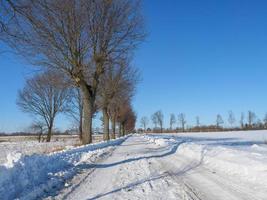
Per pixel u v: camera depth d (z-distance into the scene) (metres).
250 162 12.14
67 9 21.70
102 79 39.38
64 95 64.00
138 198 8.37
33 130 67.44
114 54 25.27
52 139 72.75
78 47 23.47
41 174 11.35
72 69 23.92
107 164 16.06
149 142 39.94
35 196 8.84
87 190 9.62
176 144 27.98
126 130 116.56
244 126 127.75
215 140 46.84
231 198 7.96
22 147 42.09
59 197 8.73
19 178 9.48
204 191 8.87
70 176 12.21
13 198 8.22
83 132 26.42
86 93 25.47
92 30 23.88
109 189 9.69
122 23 24.45
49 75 25.56
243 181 10.04
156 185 9.99
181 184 9.98
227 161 13.33
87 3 23.06
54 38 21.77
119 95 45.41
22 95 64.50
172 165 14.73
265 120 124.38
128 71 40.84
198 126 139.50
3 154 29.39
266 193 8.30
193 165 14.38
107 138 44.97
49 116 65.31
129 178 11.49
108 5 23.73
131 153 22.20
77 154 18.81
